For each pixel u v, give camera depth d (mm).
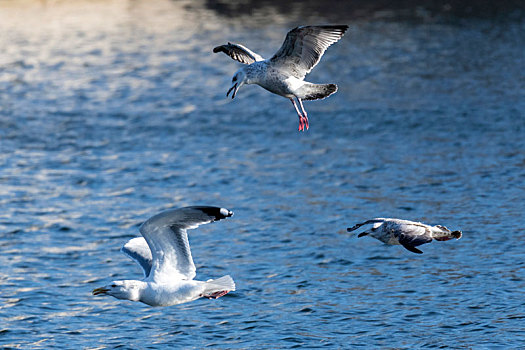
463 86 45469
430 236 12672
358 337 18062
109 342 18109
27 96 45094
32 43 59969
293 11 73062
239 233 25297
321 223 26016
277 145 35562
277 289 20969
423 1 76312
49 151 34875
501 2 75062
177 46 59406
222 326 18828
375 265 22516
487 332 18125
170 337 18297
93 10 74062
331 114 40188
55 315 19609
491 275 21500
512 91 43969
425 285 20984
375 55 54656
